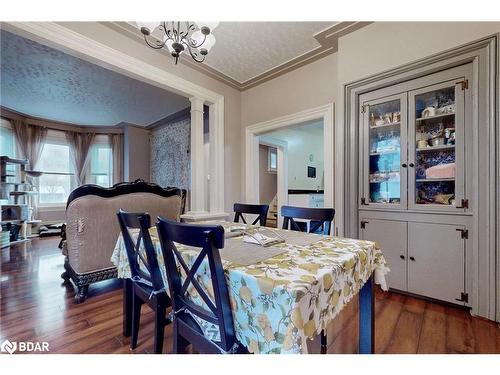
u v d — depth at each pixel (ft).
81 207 7.09
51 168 19.03
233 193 11.98
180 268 3.82
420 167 7.16
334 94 9.16
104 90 13.32
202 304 3.47
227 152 11.71
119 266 5.54
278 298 2.53
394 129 7.66
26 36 6.23
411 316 6.06
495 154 5.71
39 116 17.98
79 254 7.11
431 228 6.78
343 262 3.31
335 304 3.05
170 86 9.33
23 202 16.34
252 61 9.66
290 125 10.60
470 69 6.19
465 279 6.24
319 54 9.22
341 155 8.31
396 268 7.36
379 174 7.93
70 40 6.76
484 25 5.89
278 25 7.59
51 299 7.23
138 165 20.21
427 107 7.06
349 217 8.18
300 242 4.42
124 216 4.67
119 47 7.84
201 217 10.39
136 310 4.95
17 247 13.60
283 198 17.08
